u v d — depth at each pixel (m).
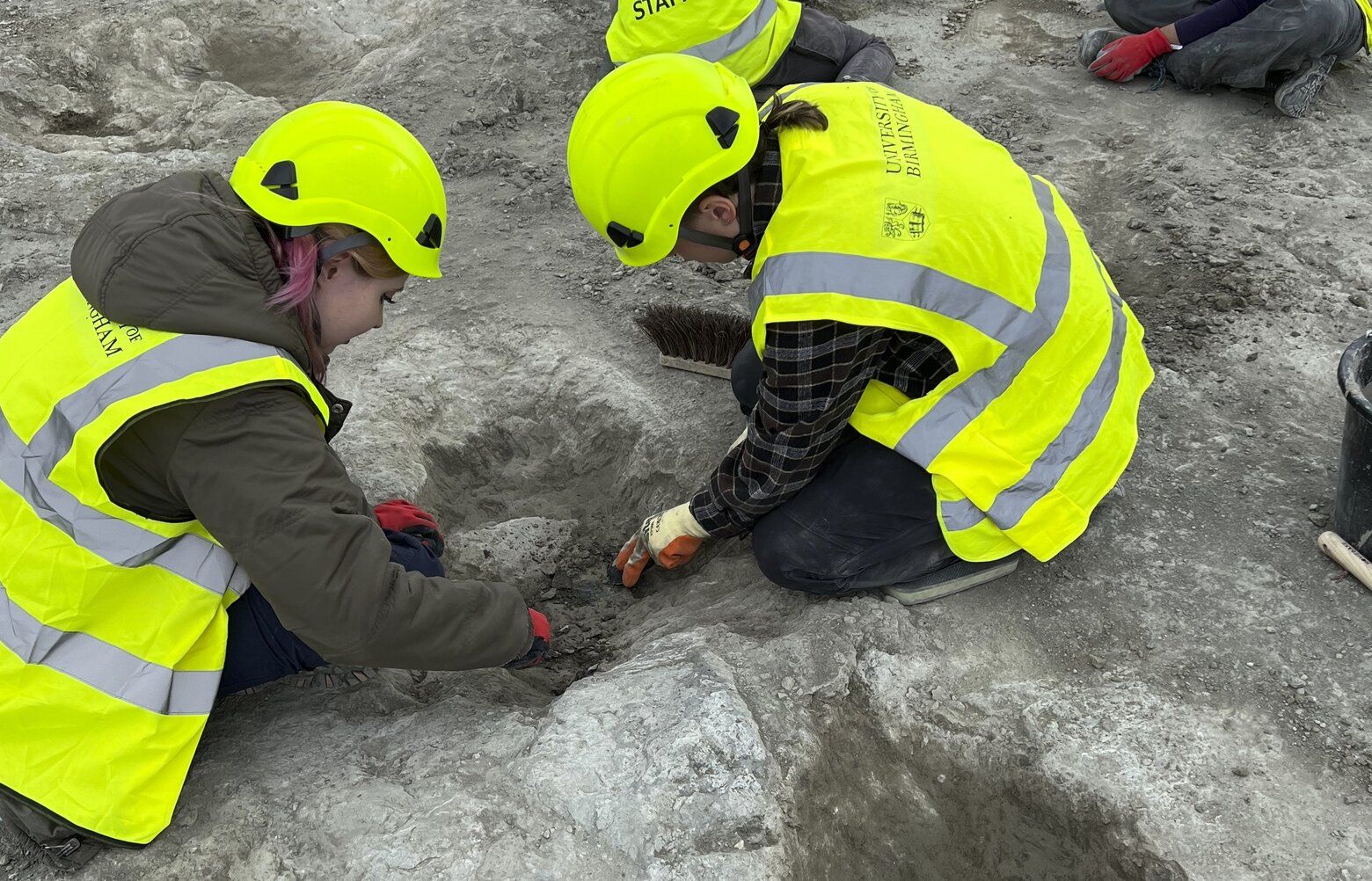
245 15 5.90
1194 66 4.37
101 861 1.77
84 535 1.63
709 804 1.83
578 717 2.00
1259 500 2.50
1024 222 1.98
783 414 1.96
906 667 2.13
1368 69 4.60
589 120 1.89
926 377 2.05
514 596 1.92
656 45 3.58
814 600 2.34
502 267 3.73
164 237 1.55
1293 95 4.18
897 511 2.16
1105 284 2.19
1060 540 2.15
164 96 5.40
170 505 1.66
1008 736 2.03
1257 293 3.26
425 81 4.94
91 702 1.69
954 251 1.89
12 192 4.28
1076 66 4.85
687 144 1.82
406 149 1.72
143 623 1.72
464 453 3.13
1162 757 1.96
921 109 2.02
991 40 5.18
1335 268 3.37
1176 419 2.77
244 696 2.12
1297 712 2.03
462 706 2.10
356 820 1.82
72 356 1.60
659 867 1.77
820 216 1.84
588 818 1.83
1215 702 2.06
